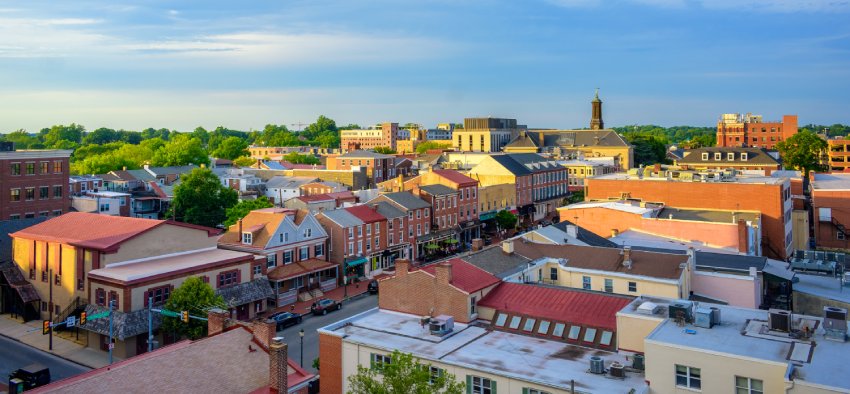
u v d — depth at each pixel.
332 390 43.44
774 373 30.34
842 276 60.03
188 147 181.12
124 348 55.19
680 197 89.69
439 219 105.56
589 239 68.56
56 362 54.72
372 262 89.25
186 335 54.91
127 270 58.25
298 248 78.31
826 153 185.75
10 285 65.31
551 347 40.59
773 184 82.31
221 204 113.19
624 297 43.78
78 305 60.16
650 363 34.00
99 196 108.00
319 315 68.81
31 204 94.50
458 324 45.09
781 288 59.84
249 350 32.41
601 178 98.62
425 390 29.31
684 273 51.94
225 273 64.50
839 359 30.64
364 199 116.19
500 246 58.81
